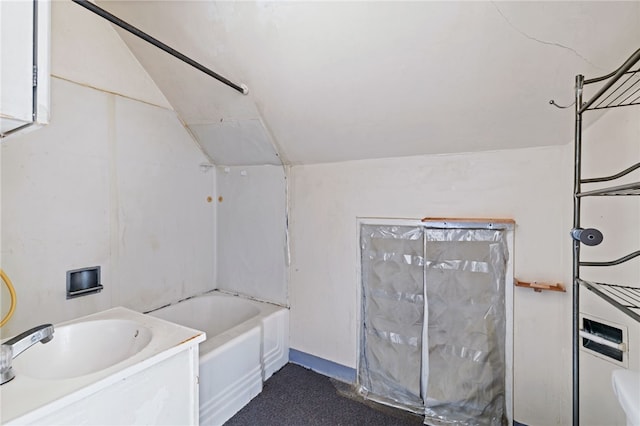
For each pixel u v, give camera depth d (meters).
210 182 2.72
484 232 1.74
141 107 2.12
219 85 1.91
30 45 0.73
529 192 1.63
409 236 1.97
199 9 1.48
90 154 1.86
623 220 1.26
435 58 1.34
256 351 2.08
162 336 1.10
